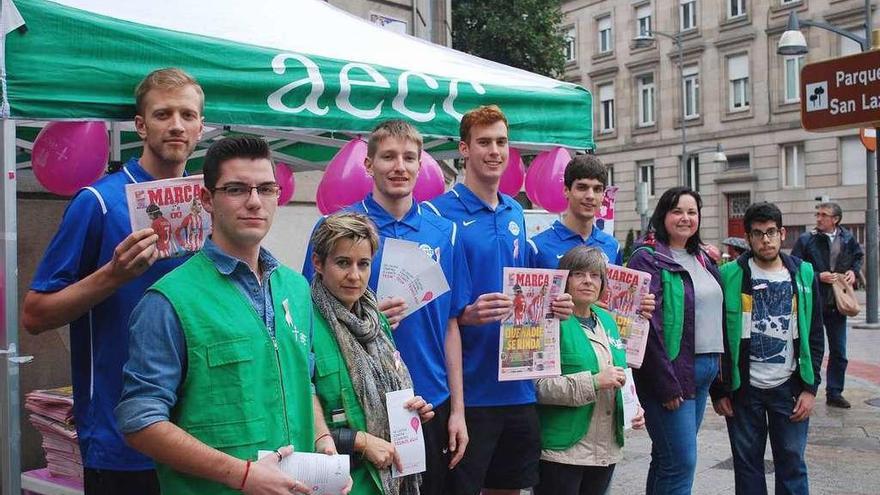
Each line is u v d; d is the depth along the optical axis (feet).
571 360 11.59
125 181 8.71
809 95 13.87
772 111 102.22
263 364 6.70
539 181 15.30
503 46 75.46
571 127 15.07
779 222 14.07
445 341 10.82
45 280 8.14
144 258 7.63
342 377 8.46
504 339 10.81
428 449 10.23
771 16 101.71
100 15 9.39
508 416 11.24
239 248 6.87
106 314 8.36
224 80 10.17
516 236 11.82
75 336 8.67
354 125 11.48
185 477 6.51
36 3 8.76
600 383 11.37
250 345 6.61
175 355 6.34
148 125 8.58
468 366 11.18
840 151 94.53
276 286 7.16
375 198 10.57
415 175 10.46
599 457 11.78
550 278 11.05
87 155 10.64
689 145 114.01
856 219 92.68
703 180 111.86
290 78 10.77
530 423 11.42
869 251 52.75
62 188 10.78
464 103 12.96
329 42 12.51
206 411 6.40
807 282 14.05
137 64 9.48
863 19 91.81
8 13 8.50
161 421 6.12
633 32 122.11
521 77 15.28
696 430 13.76
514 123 13.84
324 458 6.73
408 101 12.16
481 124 11.30
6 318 8.57
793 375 14.10
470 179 11.62
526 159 47.21
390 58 12.87
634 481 18.07
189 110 8.66
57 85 8.83
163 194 8.30
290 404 6.91
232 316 6.61
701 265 13.92
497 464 11.46
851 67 13.17
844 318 25.75
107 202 8.46
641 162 122.21
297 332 7.17
